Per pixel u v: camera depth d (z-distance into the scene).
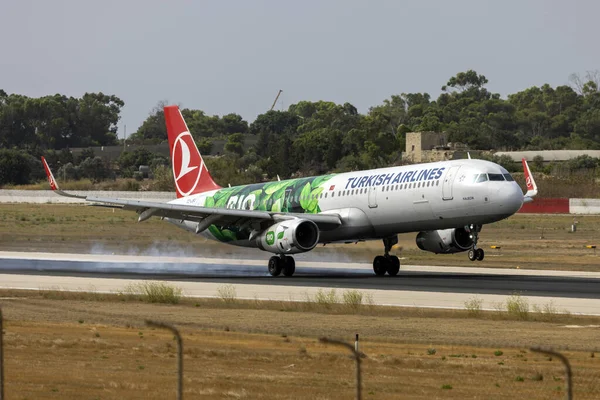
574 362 77.75
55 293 135.00
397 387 65.94
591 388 66.75
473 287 146.62
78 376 68.38
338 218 173.62
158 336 91.31
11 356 76.56
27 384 64.75
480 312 112.19
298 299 130.25
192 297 132.50
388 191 168.50
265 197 195.25
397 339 90.81
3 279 161.62
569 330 98.31
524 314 108.88
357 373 52.06
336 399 61.75
